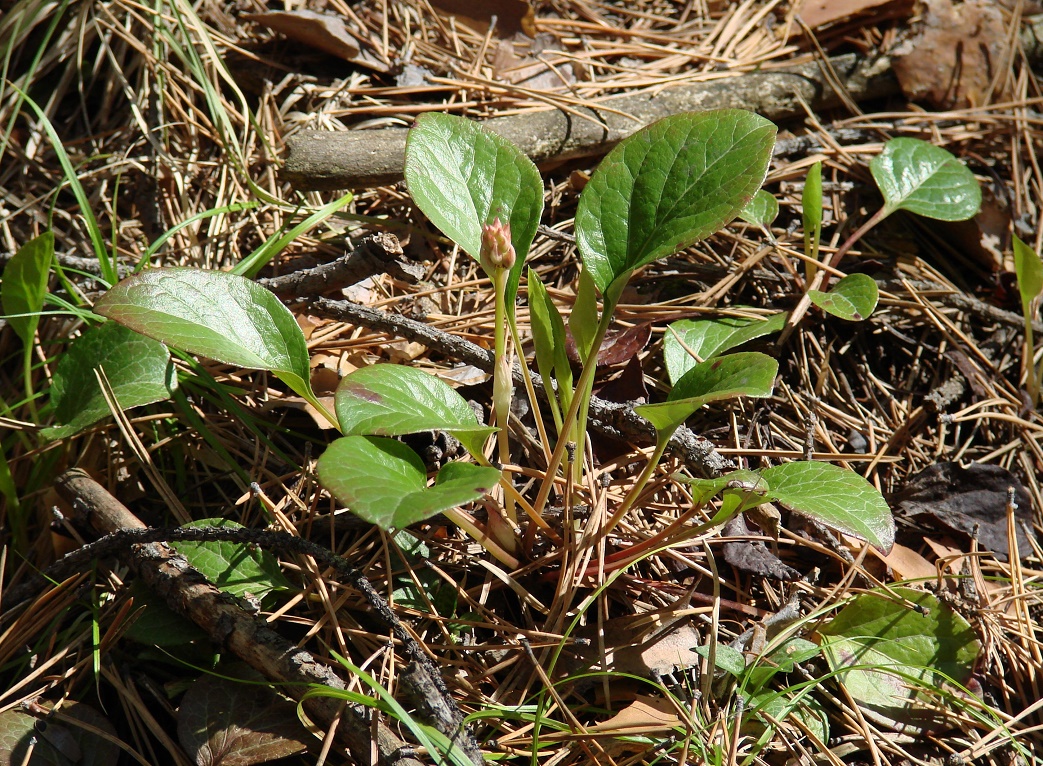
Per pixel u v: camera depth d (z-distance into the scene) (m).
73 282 0.75
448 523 0.70
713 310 0.75
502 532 0.68
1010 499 0.70
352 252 0.72
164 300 0.66
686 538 0.67
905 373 0.77
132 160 0.78
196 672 0.67
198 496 0.71
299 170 0.76
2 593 0.69
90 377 0.70
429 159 0.68
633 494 0.67
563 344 0.67
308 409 0.72
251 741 0.64
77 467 0.71
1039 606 0.70
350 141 0.77
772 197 0.78
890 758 0.67
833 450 0.74
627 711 0.66
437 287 0.77
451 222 0.67
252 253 0.74
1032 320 0.77
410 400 0.65
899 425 0.75
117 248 0.77
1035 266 0.73
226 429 0.72
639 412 0.65
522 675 0.67
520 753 0.65
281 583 0.68
